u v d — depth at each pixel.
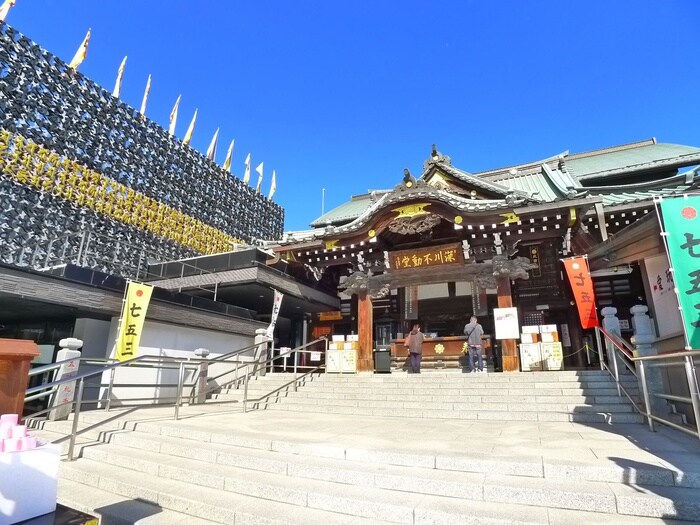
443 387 11.05
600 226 13.38
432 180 17.80
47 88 21.45
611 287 16.22
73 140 22.33
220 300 20.45
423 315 18.69
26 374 3.96
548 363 12.02
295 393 11.97
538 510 3.91
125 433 7.46
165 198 28.06
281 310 21.81
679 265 6.41
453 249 14.85
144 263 24.17
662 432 6.88
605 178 18.67
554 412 8.74
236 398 12.59
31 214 19.84
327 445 5.75
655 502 3.74
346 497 4.29
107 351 12.57
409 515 3.96
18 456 2.58
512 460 4.77
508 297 13.83
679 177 14.98
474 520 3.76
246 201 36.59
